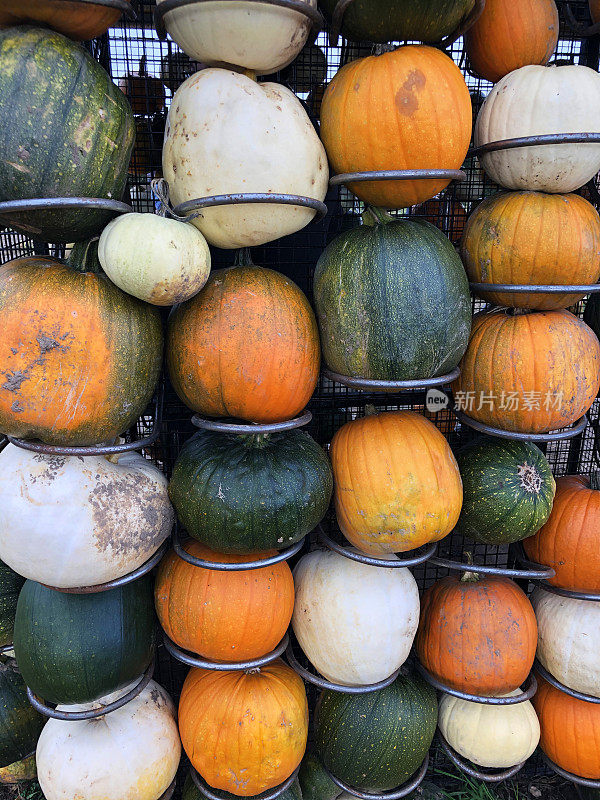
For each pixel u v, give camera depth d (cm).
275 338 137
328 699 179
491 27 158
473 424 169
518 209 155
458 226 204
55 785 154
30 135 114
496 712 178
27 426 127
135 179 182
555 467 232
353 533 159
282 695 163
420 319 138
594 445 214
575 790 203
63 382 124
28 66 114
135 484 147
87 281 129
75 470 139
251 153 127
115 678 152
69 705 164
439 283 140
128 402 134
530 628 175
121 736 158
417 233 145
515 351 157
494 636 171
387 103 135
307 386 146
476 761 179
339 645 164
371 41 143
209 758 157
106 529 138
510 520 166
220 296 139
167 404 189
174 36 132
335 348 146
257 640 154
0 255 200
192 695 166
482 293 166
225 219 133
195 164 130
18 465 139
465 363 167
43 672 147
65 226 125
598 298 195
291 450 150
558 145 146
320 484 148
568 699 185
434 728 178
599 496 179
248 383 137
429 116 135
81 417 128
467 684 172
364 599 164
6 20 120
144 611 158
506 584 183
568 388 157
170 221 124
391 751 170
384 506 150
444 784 204
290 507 142
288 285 146
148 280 119
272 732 157
